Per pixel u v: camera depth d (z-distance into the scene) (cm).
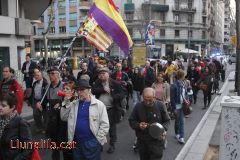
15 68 1772
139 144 561
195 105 1575
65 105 563
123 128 1077
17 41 1806
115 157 780
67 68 1279
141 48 1905
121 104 792
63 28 6694
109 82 788
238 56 1791
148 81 1322
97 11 995
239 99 572
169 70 1700
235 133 545
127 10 6725
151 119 553
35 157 430
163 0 6956
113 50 5819
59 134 602
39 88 925
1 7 1758
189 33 7188
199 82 1499
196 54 6281
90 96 533
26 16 2473
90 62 1745
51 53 6856
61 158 746
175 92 895
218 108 1465
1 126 416
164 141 555
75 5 6519
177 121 908
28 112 1273
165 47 6944
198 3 7350
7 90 800
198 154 786
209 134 982
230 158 549
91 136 523
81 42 6456
